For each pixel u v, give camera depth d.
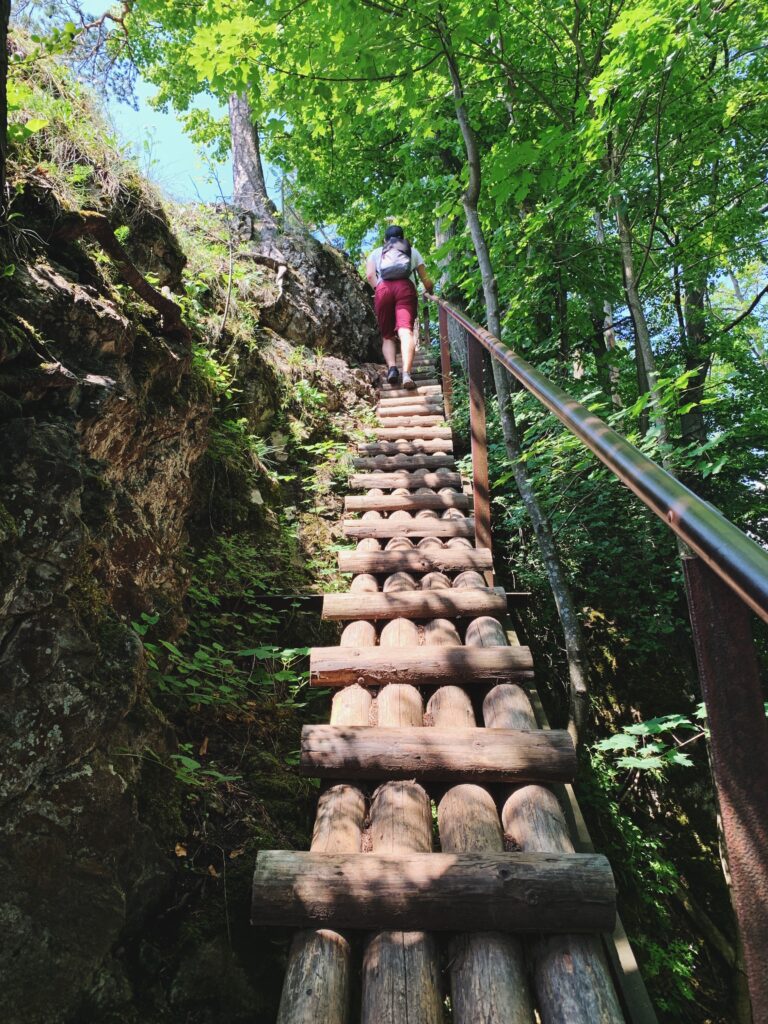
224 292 5.41
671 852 4.35
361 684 2.18
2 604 1.52
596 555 5.20
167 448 2.73
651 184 5.10
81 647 1.69
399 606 2.60
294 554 3.80
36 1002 1.39
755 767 0.59
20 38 2.82
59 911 1.49
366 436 5.70
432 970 1.27
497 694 2.07
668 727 3.43
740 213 5.61
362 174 9.36
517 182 3.82
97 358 2.27
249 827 2.06
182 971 1.63
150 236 3.58
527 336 6.05
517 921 1.33
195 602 2.87
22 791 1.50
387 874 1.39
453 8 3.40
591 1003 1.18
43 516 1.67
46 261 2.24
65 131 2.98
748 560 0.55
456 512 3.77
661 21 3.04
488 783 1.79
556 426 4.16
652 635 5.13
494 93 4.41
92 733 1.66
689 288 7.25
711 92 4.76
